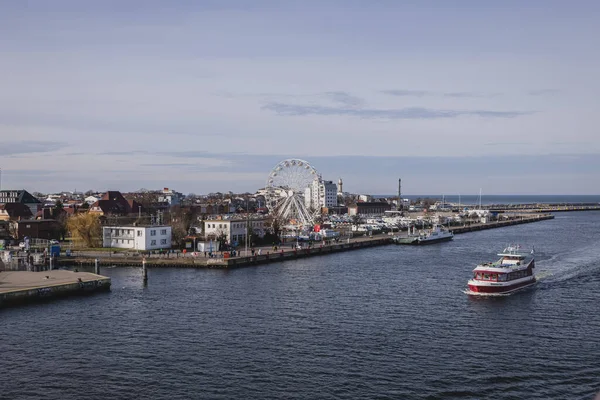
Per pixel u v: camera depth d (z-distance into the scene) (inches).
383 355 2743.6
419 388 2337.6
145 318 3469.5
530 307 3764.8
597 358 2691.9
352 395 2269.9
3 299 3823.8
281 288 4468.5
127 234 6806.1
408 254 6993.1
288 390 2321.6
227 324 3316.9
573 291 4311.0
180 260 5787.4
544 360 2667.3
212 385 2377.0
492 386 2354.8
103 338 3043.8
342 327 3250.5
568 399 2223.2
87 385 2388.0
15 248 6323.8
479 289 4178.2
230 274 5231.3
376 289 4419.3
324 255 6894.7
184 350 2827.3
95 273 5123.0
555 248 7401.6
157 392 2310.5
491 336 3068.4
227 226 7249.0
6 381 2436.0
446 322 3371.1
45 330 3211.1
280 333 3122.5
